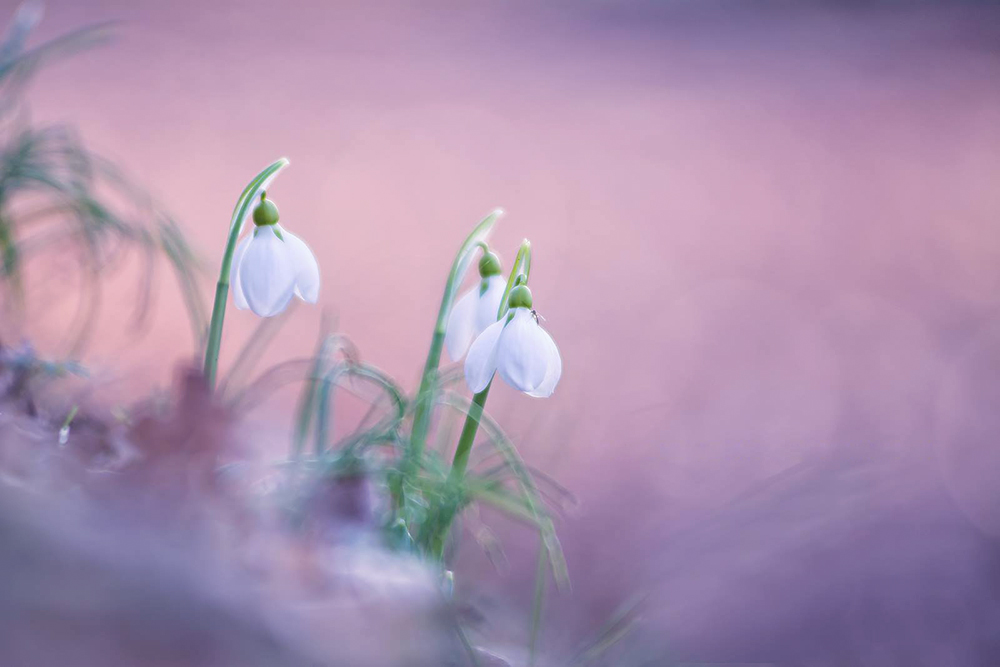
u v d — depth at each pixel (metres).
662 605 1.09
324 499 0.90
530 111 3.93
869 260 2.47
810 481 1.30
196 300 1.03
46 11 4.08
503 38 5.51
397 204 2.63
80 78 3.19
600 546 1.17
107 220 1.01
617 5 6.45
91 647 0.82
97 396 0.96
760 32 5.50
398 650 0.86
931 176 3.16
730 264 2.41
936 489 1.38
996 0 5.55
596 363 1.80
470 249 0.94
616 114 3.94
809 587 1.11
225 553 0.85
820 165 3.30
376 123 3.45
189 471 0.88
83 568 0.82
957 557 1.19
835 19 5.63
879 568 1.14
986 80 4.28
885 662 1.08
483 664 0.89
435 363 0.94
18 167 1.00
